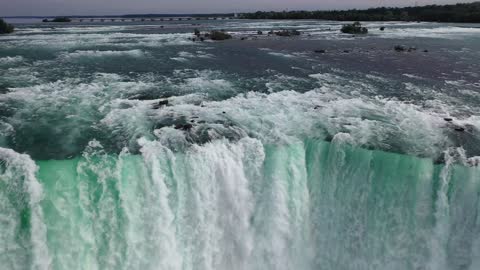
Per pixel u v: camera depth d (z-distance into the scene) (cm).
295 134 1659
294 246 1453
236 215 1416
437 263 1377
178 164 1344
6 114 1820
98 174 1302
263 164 1461
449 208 1391
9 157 1275
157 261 1302
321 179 1527
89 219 1242
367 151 1514
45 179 1257
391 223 1419
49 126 1698
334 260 1455
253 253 1442
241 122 1784
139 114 1852
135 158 1341
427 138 1677
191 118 1812
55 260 1215
